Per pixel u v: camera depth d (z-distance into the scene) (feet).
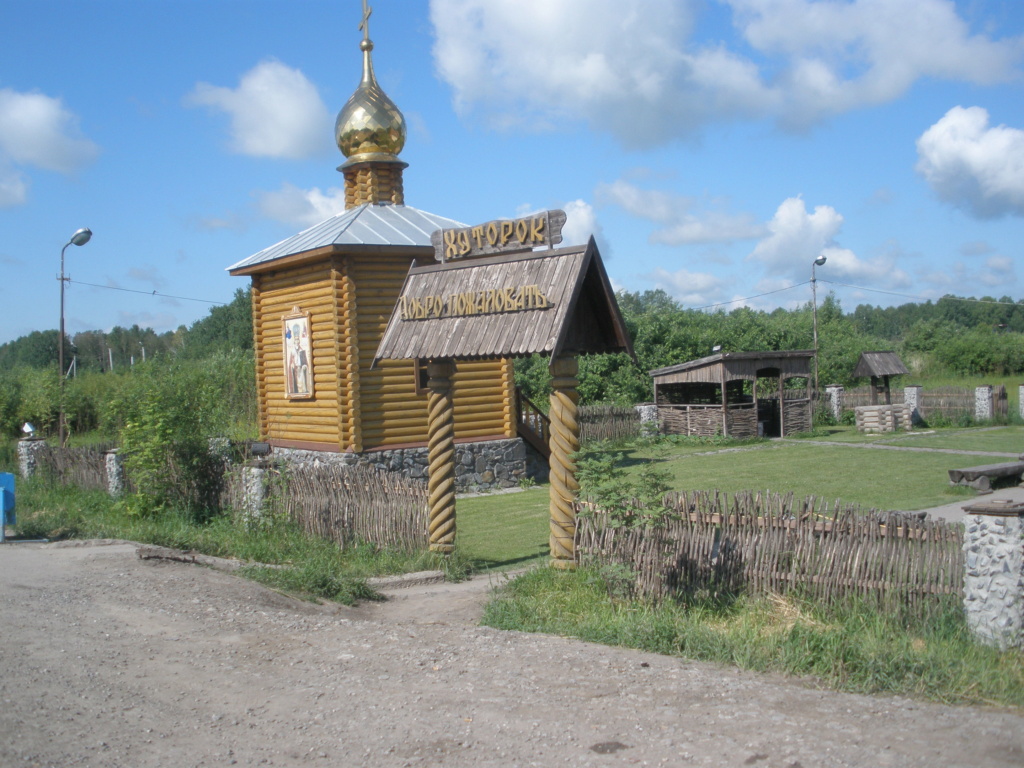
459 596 35.40
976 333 205.98
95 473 63.82
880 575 27.63
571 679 21.98
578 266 35.42
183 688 21.59
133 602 30.63
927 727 18.20
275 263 66.69
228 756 17.43
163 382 55.21
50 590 32.53
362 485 44.62
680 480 67.05
